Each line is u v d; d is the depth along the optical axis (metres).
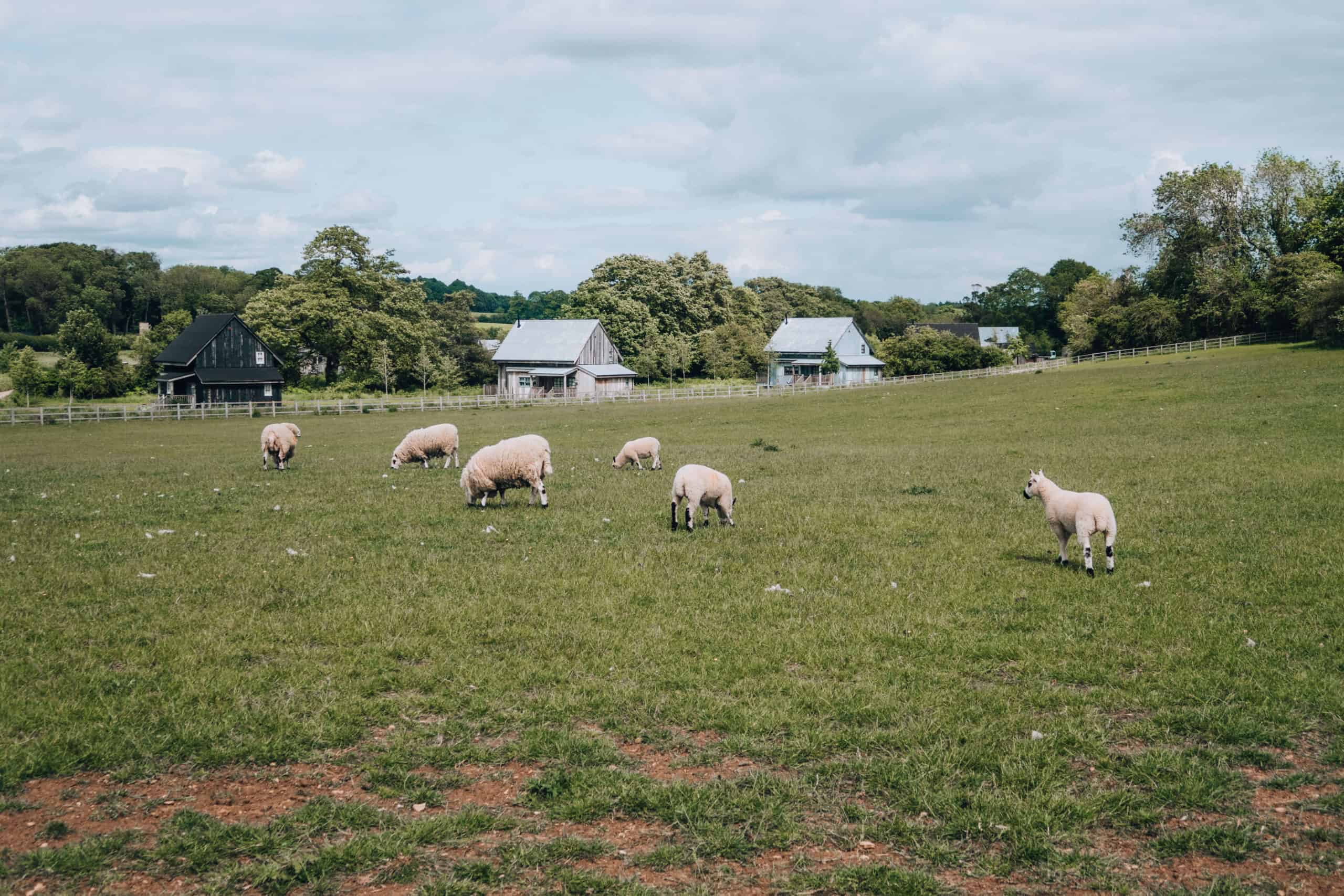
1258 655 10.03
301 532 17.59
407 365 94.38
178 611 12.12
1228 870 6.26
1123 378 56.84
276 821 6.89
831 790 7.43
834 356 102.88
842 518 18.56
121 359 114.69
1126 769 7.64
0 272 136.50
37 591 13.14
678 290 116.69
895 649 10.62
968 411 48.50
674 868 6.40
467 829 6.84
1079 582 13.31
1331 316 66.88
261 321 89.81
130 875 6.27
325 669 10.05
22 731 8.41
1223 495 19.73
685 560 14.85
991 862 6.39
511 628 11.41
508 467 19.77
